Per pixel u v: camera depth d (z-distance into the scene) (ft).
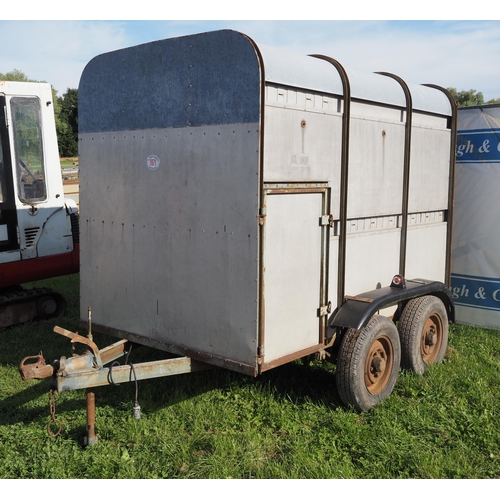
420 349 16.97
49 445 12.42
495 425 13.79
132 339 14.75
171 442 12.69
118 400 14.92
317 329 13.99
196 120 12.71
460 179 22.95
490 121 22.03
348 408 14.47
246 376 16.46
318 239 13.66
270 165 11.94
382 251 16.51
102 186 15.11
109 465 11.71
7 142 20.35
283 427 13.48
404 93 16.72
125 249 14.70
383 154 15.92
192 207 13.00
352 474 11.61
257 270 11.93
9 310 21.88
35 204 21.38
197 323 13.24
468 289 23.12
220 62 12.09
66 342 19.97
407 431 13.52
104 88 14.67
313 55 14.61
